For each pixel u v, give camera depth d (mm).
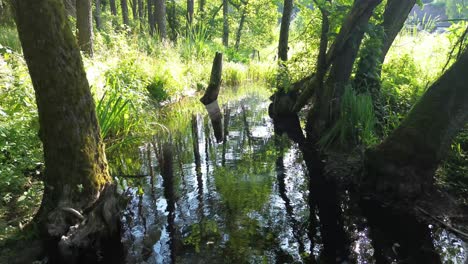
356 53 5758
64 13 3197
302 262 3195
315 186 4684
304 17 8461
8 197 3848
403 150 4023
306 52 8641
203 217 3957
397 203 4031
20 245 3248
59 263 3158
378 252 3311
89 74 6629
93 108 3486
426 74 7516
